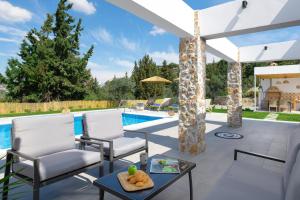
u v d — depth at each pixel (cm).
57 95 1752
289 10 383
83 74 1842
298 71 1191
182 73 478
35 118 282
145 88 2020
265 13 408
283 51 716
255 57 764
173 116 1093
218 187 188
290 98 1435
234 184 194
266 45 743
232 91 791
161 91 2016
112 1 303
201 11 470
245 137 609
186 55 473
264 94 1538
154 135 630
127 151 332
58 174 240
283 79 1470
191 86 462
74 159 262
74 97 1850
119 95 1762
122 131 408
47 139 290
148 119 1134
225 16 447
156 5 344
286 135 634
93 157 282
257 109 1504
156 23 385
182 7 418
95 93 1991
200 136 461
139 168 241
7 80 1688
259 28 427
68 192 276
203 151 470
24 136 266
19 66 1638
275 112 1308
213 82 1936
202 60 486
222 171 352
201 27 472
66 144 314
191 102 460
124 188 189
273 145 523
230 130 716
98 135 362
